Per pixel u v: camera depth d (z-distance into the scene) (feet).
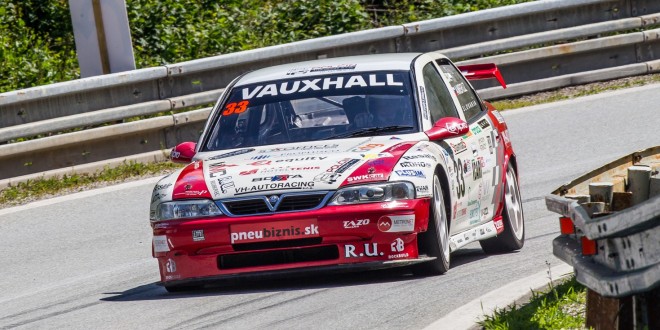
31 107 153.99
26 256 118.93
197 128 167.84
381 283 91.04
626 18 206.28
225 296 90.38
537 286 81.46
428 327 72.64
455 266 99.19
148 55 205.77
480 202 104.63
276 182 90.33
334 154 93.81
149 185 149.89
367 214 88.43
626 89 192.85
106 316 87.66
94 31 167.02
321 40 179.32
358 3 228.02
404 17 229.25
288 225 88.58
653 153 79.30
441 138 97.30
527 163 150.92
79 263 113.91
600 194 65.77
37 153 152.56
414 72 103.55
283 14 223.92
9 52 192.54
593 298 63.82
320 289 90.12
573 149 155.63
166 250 91.30
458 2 233.55
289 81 104.99
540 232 115.44
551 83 196.03
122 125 158.61
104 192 146.92
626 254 55.16
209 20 218.38
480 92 190.29
